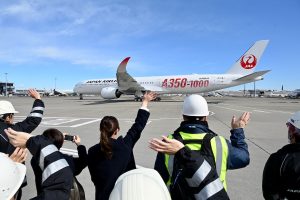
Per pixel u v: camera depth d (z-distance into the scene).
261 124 18.64
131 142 4.45
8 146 4.57
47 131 4.45
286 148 3.12
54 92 125.88
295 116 3.27
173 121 20.22
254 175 7.51
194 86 48.28
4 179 1.98
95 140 12.88
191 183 2.68
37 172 4.05
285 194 2.95
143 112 4.89
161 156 3.44
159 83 50.12
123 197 1.95
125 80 43.91
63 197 2.43
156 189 1.99
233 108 34.19
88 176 7.38
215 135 3.46
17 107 36.78
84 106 38.50
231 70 48.56
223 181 3.27
